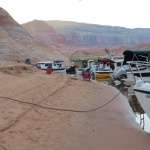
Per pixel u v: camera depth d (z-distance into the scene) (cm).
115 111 1333
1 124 880
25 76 2247
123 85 2325
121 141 874
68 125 1020
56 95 1583
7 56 8594
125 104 1520
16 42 10044
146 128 1058
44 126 960
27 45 10469
